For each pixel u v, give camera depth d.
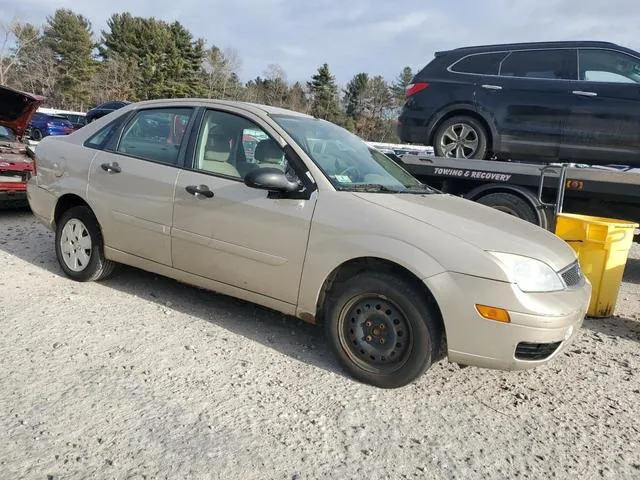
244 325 4.32
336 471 2.62
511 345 3.11
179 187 4.16
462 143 7.02
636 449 2.99
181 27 56.56
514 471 2.74
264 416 3.03
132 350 3.70
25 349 3.57
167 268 4.35
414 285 3.29
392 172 4.40
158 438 2.75
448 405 3.33
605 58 6.30
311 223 3.57
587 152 6.34
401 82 68.12
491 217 3.78
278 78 65.19
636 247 9.36
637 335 4.84
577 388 3.69
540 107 6.48
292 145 3.83
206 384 3.33
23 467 2.46
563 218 5.39
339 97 66.12
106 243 4.68
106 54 55.50
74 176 4.85
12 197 7.58
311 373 3.59
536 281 3.16
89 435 2.73
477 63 6.95
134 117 4.75
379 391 3.42
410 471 2.67
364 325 3.46
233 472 2.55
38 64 51.28
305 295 3.63
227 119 4.20
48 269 5.28
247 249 3.82
